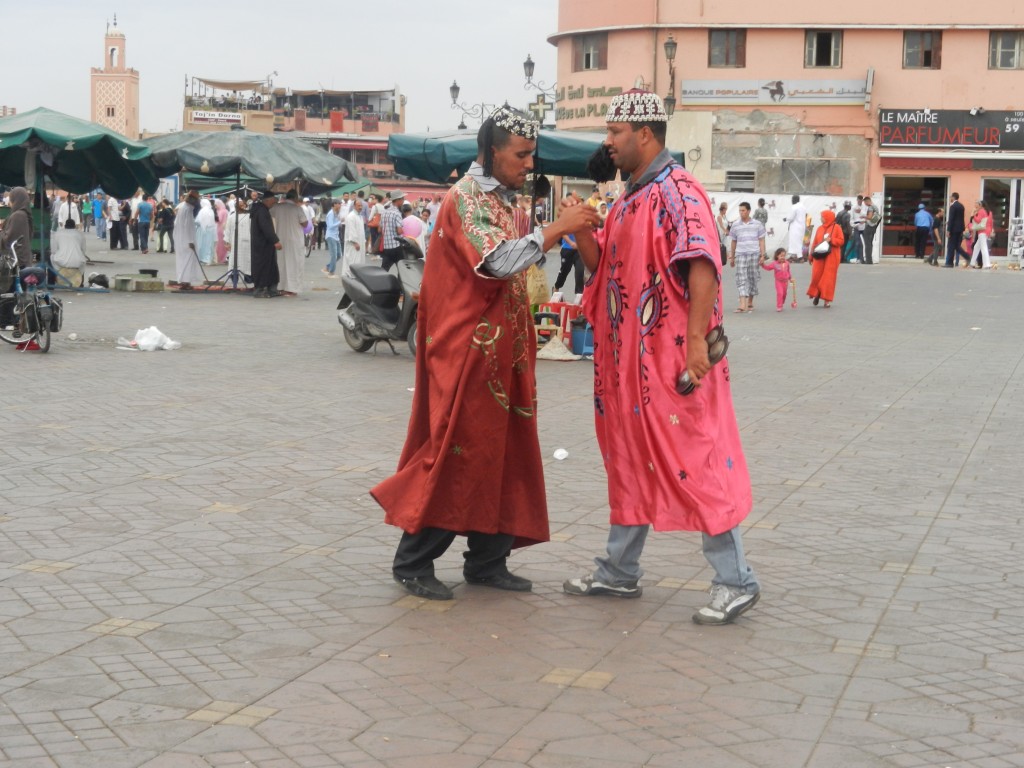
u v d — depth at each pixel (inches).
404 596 211.6
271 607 204.5
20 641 186.1
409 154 621.3
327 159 879.1
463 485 206.2
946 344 631.2
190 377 473.1
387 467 315.0
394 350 567.8
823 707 166.2
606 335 203.2
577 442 356.8
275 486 291.6
